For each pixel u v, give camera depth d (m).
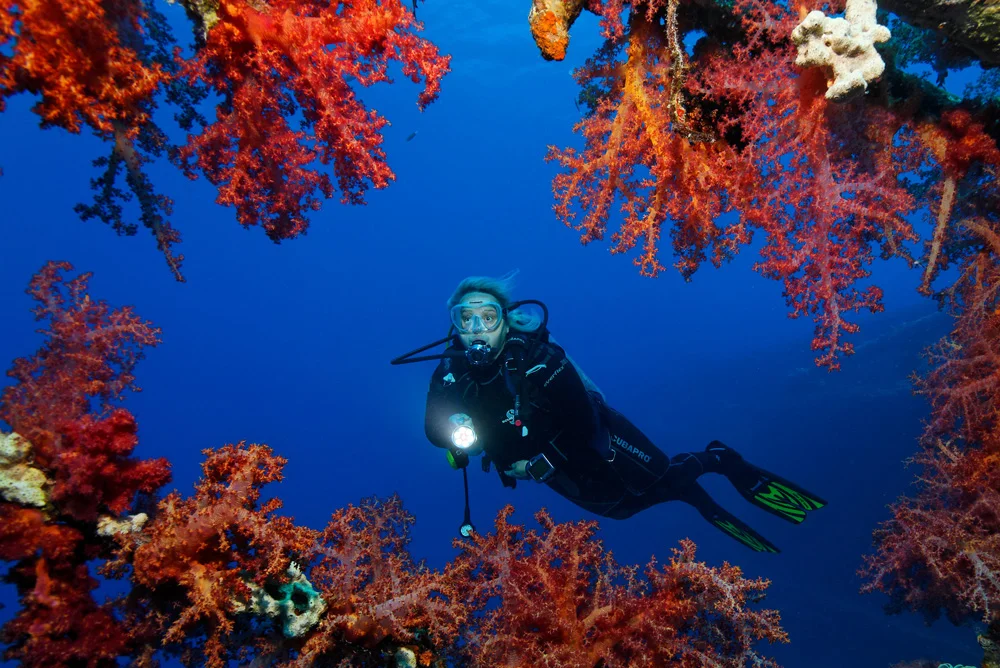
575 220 3.10
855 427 16.75
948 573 3.25
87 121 2.20
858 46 2.19
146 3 2.63
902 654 10.74
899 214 2.69
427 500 36.94
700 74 2.82
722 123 2.77
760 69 2.55
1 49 1.97
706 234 2.98
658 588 2.72
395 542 2.80
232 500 2.11
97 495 2.14
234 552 2.20
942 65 3.18
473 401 4.28
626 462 4.91
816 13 2.21
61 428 2.17
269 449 2.26
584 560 2.89
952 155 2.76
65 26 2.01
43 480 2.12
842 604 12.79
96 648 2.08
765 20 2.50
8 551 2.03
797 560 14.80
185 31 29.03
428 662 2.66
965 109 2.79
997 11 2.42
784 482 5.71
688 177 2.79
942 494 3.58
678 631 2.70
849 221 2.77
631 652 2.67
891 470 14.70
